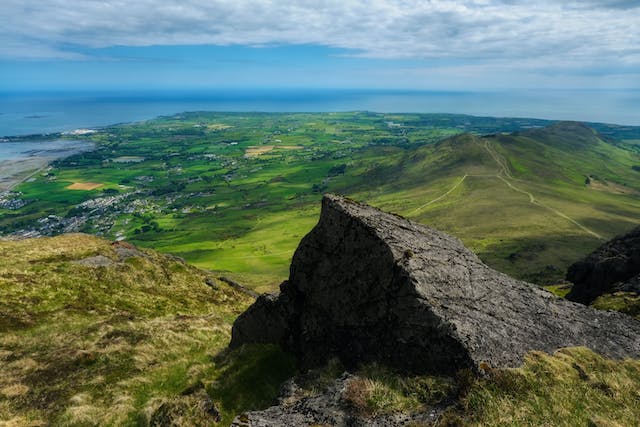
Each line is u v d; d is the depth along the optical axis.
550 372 17.28
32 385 24.64
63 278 49.47
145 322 37.91
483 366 16.55
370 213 25.70
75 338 32.19
